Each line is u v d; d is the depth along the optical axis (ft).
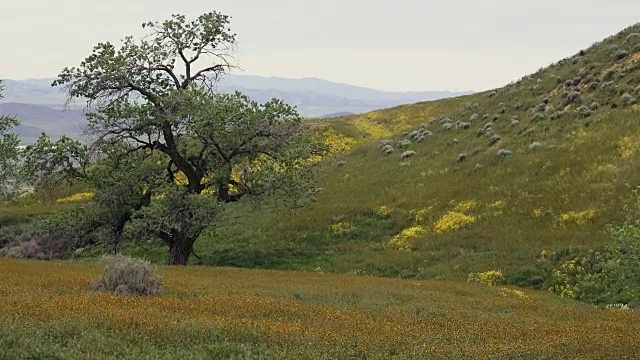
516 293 72.33
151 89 101.19
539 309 57.77
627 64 160.86
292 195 105.91
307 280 73.82
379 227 122.42
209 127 96.94
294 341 30.91
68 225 102.17
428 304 55.36
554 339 36.52
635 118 128.57
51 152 95.50
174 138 103.09
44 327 28.50
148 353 25.81
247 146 104.53
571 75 176.24
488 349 31.60
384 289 66.49
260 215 139.85
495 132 160.04
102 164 102.89
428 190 134.92
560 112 151.23
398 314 46.11
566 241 91.66
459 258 96.27
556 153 127.34
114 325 30.71
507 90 199.72
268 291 57.57
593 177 109.81
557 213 102.73
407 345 32.01
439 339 34.68
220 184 104.58
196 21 103.35
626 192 98.99
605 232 89.40
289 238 123.24
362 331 35.01
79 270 67.67
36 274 57.72
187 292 52.19
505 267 88.38
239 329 32.48
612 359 32.04
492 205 115.03
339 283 71.51
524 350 31.91
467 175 136.15
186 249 103.71
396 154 175.73
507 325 43.37
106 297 41.50
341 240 119.14
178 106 96.68
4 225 142.41
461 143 163.73
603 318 53.31
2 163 112.16
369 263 102.27
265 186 102.83
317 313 42.52
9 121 115.65
